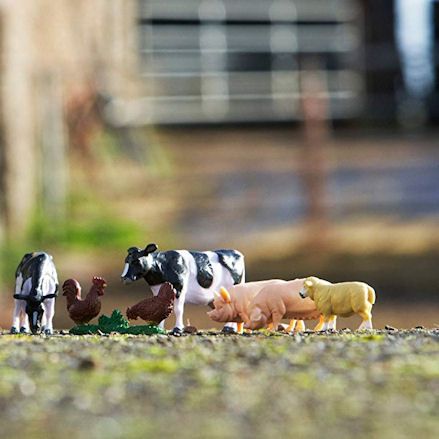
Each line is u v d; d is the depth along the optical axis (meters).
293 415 6.35
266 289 9.41
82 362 7.54
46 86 26.52
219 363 7.68
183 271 9.48
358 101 43.62
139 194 30.47
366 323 9.44
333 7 44.50
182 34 43.69
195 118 43.53
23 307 9.66
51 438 5.93
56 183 26.39
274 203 29.50
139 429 6.05
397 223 26.78
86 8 29.11
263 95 44.12
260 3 44.41
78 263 23.45
